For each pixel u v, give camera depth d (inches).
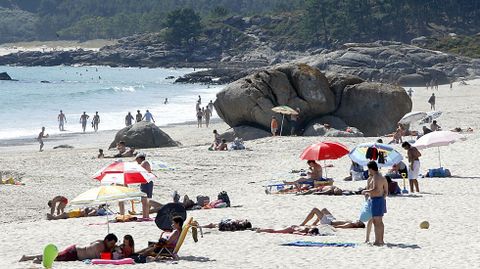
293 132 4616.1
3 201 2719.0
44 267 1510.8
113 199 1727.4
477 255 1576.0
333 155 2556.6
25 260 1610.5
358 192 2566.4
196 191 2913.4
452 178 2876.5
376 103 4677.7
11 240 1903.3
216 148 4099.4
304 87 4640.8
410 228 1930.4
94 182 3181.6
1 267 1536.7
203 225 2043.6
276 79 4662.9
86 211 2358.5
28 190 2952.8
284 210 2282.2
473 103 7795.3
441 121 5467.5
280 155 3860.7
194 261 1588.3
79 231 2017.7
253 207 2367.1
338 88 4758.9
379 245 1718.8
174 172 3385.8
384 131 4662.9
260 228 1958.7
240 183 3063.5
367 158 2464.3
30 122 6673.2
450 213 2144.4
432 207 2247.8
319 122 4694.9
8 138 5516.7
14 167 3592.5
